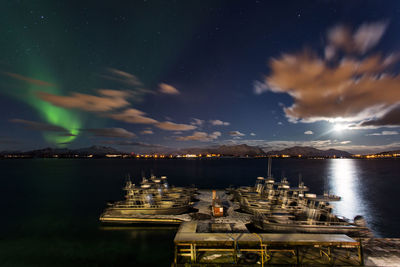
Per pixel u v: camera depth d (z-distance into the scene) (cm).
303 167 17575
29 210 3891
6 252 2272
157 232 2692
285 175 10431
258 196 3547
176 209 3019
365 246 1775
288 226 2331
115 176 9775
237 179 8894
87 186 6706
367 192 5725
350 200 4741
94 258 2139
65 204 4347
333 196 3166
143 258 2131
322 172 12319
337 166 18950
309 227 2300
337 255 1606
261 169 14975
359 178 9056
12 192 5703
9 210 3897
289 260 1523
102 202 4528
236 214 3031
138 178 9075
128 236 2605
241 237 1560
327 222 2323
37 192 5681
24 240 2564
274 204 3181
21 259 2136
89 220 3266
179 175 10562
